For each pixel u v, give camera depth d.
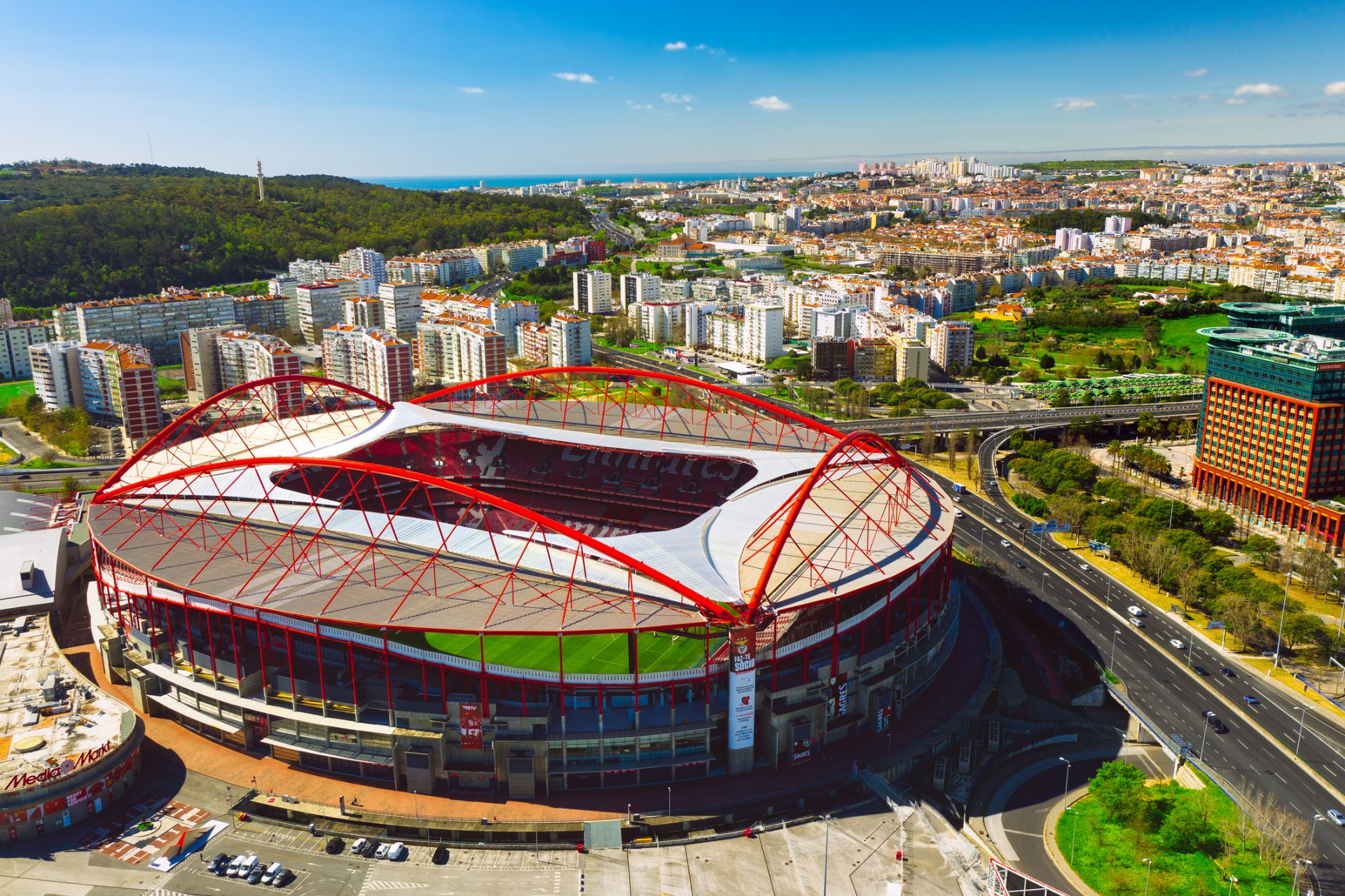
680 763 170.38
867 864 154.50
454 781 171.12
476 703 169.12
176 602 184.50
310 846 158.75
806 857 156.38
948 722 193.12
